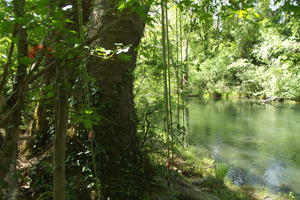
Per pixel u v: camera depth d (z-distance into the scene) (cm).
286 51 407
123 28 271
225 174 449
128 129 290
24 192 238
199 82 1667
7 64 118
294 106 1226
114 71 279
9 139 135
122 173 271
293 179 452
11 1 99
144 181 287
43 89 131
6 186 136
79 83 257
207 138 702
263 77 1486
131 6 114
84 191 250
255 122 905
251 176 464
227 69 1688
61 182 116
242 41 1335
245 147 627
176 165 435
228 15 227
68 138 278
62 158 115
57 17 86
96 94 269
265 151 597
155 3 141
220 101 1511
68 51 98
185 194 310
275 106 1251
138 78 400
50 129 292
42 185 243
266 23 420
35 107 318
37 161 269
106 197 254
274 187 422
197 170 451
